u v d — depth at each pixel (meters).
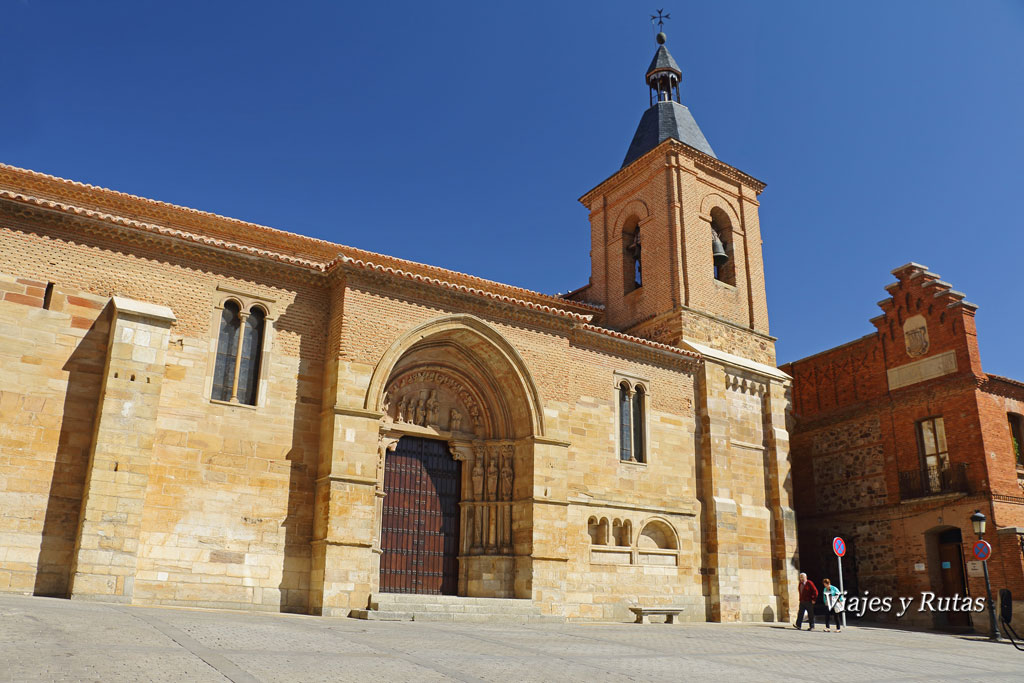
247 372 23.33
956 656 20.17
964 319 33.47
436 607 22.92
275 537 22.36
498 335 26.98
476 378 28.34
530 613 24.62
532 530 26.20
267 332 23.69
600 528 28.73
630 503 29.47
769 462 34.62
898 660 18.25
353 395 23.56
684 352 32.47
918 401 34.72
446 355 27.92
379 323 24.64
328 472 22.72
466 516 27.48
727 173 39.25
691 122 40.91
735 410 34.19
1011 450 32.69
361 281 24.62
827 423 38.94
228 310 23.45
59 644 11.20
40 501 19.41
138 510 19.84
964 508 31.94
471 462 27.94
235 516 21.94
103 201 26.16
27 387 19.84
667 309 35.28
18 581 18.77
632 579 28.66
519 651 14.91
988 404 32.75
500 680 11.26
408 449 27.08
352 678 10.48
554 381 28.16
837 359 39.44
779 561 33.09
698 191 37.66
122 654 10.74
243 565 21.72
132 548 19.58
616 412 30.38
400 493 26.50
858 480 36.91
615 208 40.22
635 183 39.12
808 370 41.09
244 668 10.49
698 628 25.64
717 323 35.91
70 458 20.00
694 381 33.22
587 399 29.66
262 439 22.84
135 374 20.56
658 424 31.42
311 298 24.73
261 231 28.56
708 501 31.70
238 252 23.38
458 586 26.86
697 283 35.84
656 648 17.22
